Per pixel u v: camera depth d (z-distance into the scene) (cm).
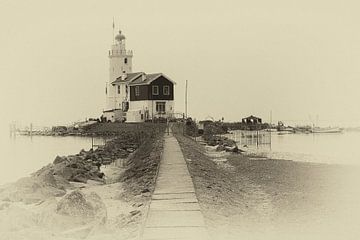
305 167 5522
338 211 3162
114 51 12356
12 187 3509
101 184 4275
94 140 11219
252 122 14125
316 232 2762
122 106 11862
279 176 4772
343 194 3728
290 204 3400
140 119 10750
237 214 2917
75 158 5709
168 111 10781
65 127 13900
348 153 7594
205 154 6981
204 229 2408
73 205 2728
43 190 3603
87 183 4275
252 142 10700
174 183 3528
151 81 10662
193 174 3925
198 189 3341
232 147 8300
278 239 2569
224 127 12500
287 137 12988
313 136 13538
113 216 2872
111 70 12356
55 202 3102
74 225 2622
